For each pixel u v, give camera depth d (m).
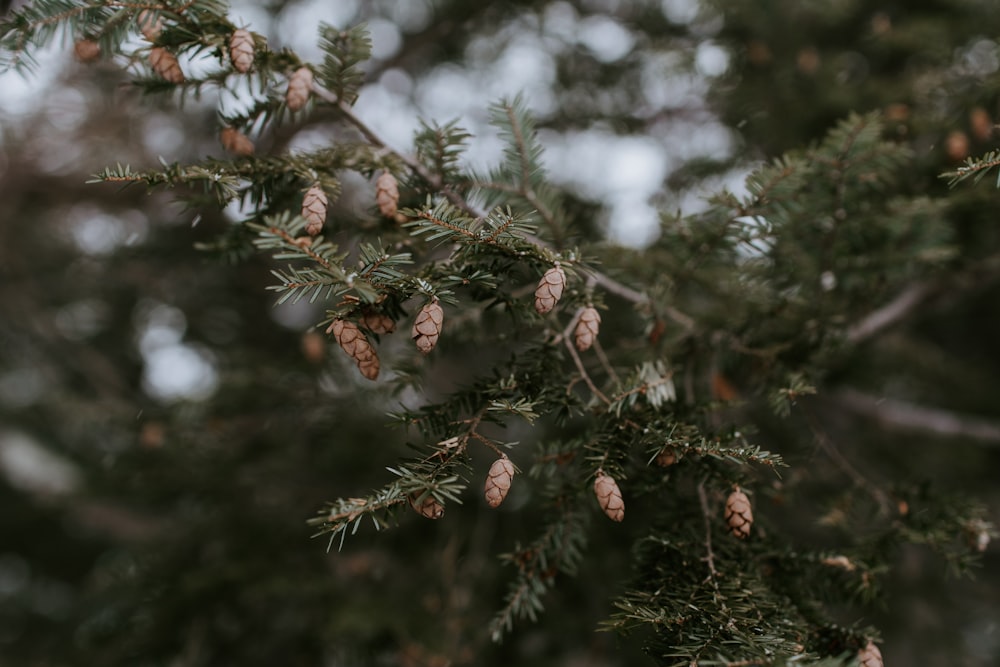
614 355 2.01
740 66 3.50
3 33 1.45
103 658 3.13
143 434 3.24
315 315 3.95
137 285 4.22
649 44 3.74
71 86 3.60
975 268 2.78
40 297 4.49
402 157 1.69
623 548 2.62
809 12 3.30
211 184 1.57
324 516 1.32
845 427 3.68
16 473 5.36
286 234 1.18
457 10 3.64
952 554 1.76
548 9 3.75
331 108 1.68
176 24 1.47
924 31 2.96
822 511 2.03
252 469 3.40
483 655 2.91
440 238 1.34
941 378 4.13
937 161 2.47
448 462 1.30
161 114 3.94
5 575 6.45
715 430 1.63
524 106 1.88
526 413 1.33
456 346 2.03
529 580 1.68
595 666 2.91
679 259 1.98
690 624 1.31
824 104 2.97
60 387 4.94
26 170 3.89
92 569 6.48
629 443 1.50
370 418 3.22
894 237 2.19
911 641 3.57
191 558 3.37
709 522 1.61
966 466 3.73
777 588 1.57
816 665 1.13
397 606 3.02
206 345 4.14
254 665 3.10
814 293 2.08
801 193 1.91
